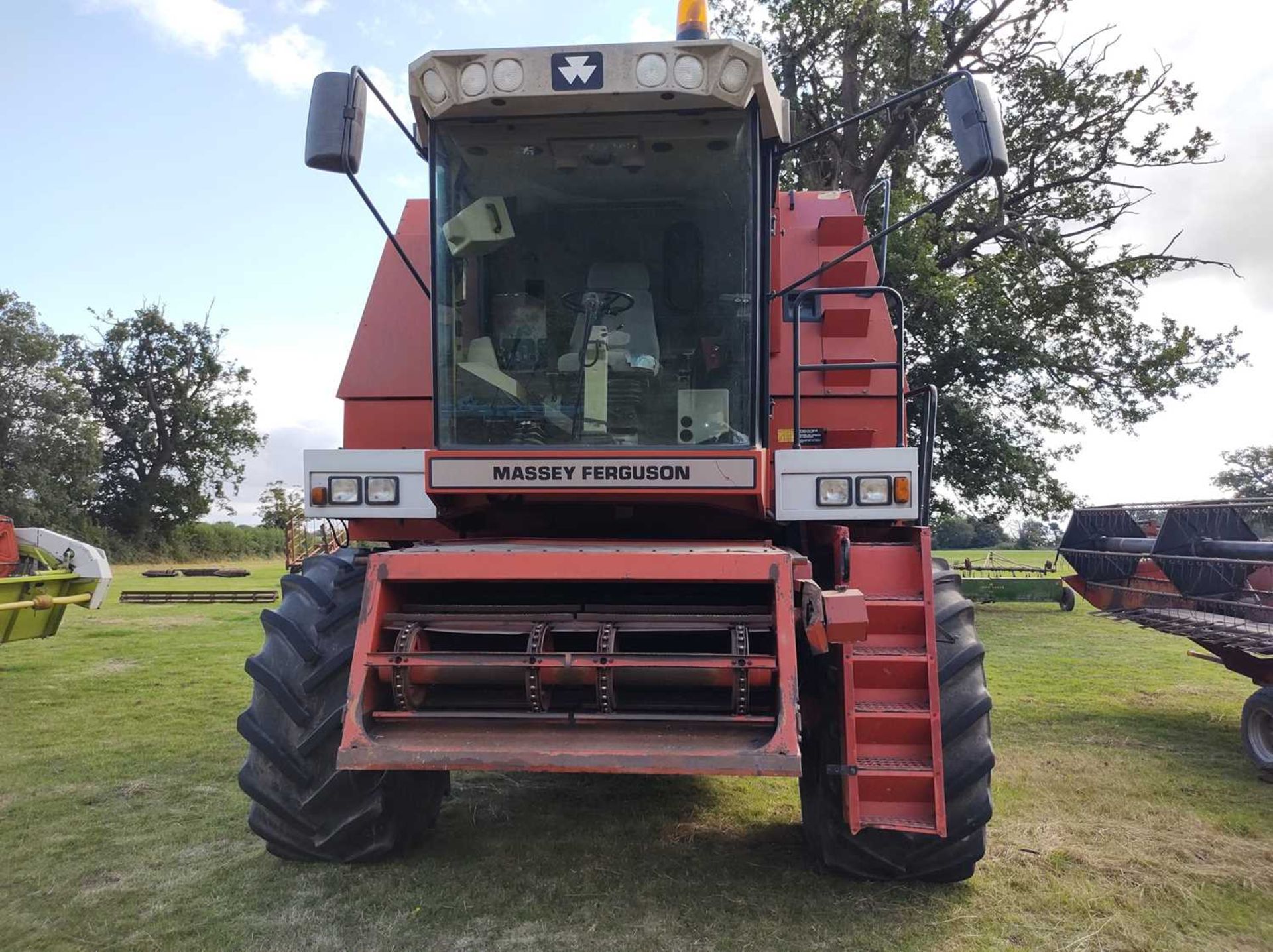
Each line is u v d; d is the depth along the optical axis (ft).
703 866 13.99
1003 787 18.62
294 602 13.30
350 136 12.07
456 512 13.39
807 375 15.56
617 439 13.16
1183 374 62.75
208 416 180.04
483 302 13.34
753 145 12.90
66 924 12.05
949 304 55.93
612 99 12.49
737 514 13.39
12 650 39.47
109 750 21.66
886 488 12.67
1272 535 24.35
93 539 157.38
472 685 11.19
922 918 12.26
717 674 10.74
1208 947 11.66
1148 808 17.21
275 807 12.80
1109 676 33.27
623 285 13.23
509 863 14.05
